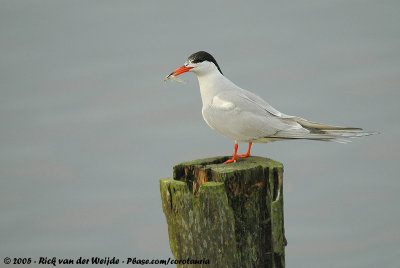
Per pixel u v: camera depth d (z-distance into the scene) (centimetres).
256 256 757
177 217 737
